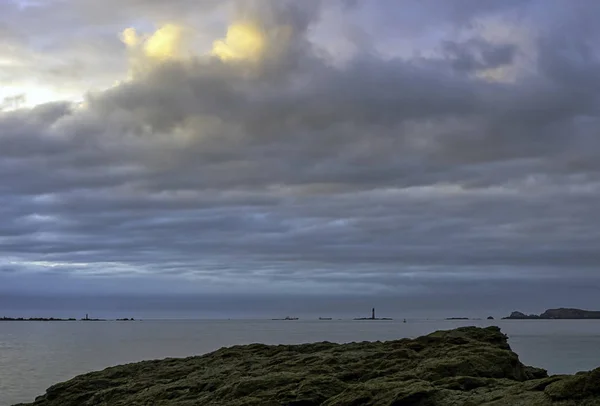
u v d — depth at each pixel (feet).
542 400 57.31
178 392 85.46
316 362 89.86
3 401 161.48
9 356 318.04
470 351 85.30
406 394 63.52
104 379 103.50
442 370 75.72
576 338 513.86
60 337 604.90
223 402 73.87
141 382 96.78
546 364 228.02
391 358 89.25
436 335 104.73
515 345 389.39
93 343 456.04
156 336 586.04
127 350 352.69
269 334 555.69
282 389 73.10
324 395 70.54
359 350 100.17
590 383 55.98
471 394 64.75
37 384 196.24
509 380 70.18
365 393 66.23
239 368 95.71
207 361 108.47
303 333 572.10
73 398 96.63
